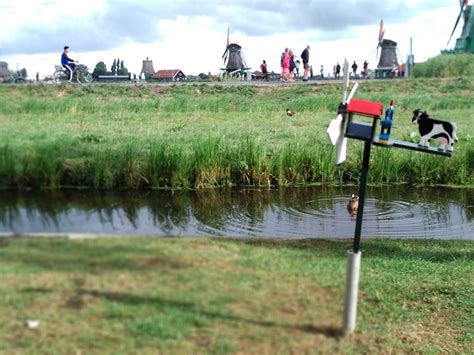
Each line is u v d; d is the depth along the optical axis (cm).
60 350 443
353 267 523
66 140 1320
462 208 1158
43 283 533
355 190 1302
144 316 497
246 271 618
